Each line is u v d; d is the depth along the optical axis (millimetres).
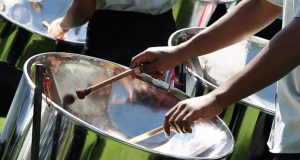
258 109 3508
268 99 3959
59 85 3473
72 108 3480
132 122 3516
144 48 4246
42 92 2896
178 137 3373
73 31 4461
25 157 3045
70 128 2947
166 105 3537
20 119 3113
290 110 2941
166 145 3354
